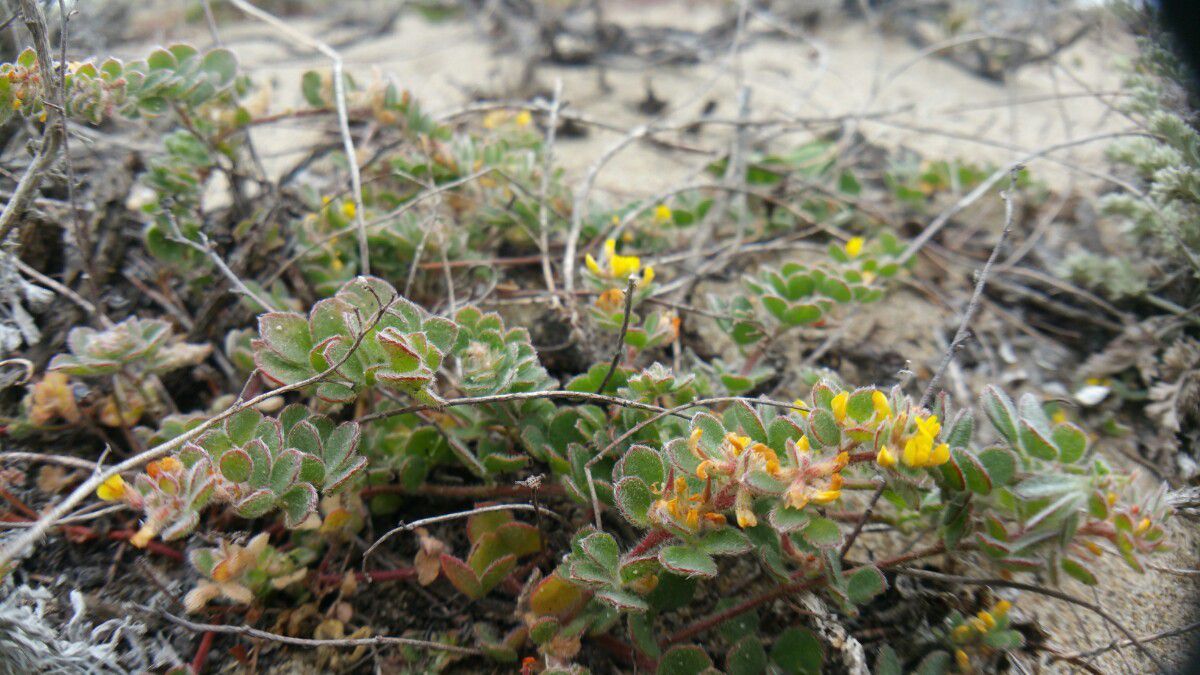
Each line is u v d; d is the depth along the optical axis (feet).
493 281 0.96
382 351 0.72
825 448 0.69
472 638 0.77
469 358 0.77
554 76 1.57
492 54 1.63
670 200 1.12
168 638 0.74
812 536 0.67
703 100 1.50
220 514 0.81
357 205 0.88
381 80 0.97
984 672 0.75
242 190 1.02
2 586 0.73
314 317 0.73
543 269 1.04
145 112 0.86
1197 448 0.90
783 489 0.67
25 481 0.81
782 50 1.72
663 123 1.32
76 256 0.92
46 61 0.76
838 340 1.02
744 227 1.12
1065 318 1.06
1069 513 0.68
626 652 0.75
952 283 1.10
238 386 0.89
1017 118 1.46
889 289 1.09
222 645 0.75
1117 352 0.98
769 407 0.75
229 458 0.69
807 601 0.75
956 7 1.78
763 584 0.78
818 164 1.21
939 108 1.49
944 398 0.71
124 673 0.70
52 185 0.94
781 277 0.91
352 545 0.81
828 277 0.90
